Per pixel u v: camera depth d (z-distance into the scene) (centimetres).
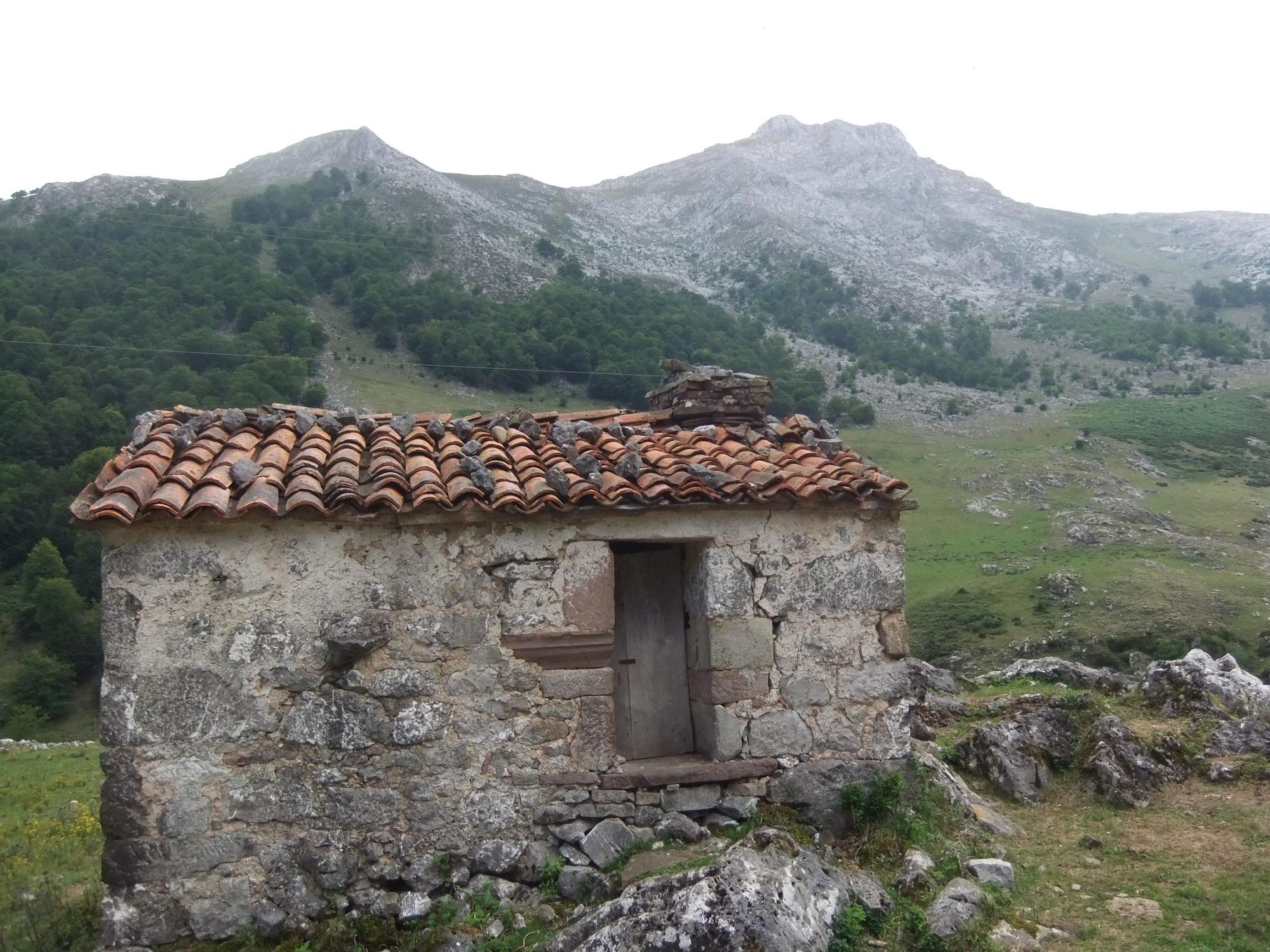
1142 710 1030
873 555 689
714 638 653
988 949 536
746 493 650
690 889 512
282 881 569
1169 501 5866
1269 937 569
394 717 593
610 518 638
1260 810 779
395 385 6175
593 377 6488
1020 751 873
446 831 596
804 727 665
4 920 698
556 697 621
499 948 552
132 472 578
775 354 8412
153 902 552
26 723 3064
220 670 570
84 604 3603
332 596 589
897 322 12512
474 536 615
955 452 7100
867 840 645
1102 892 641
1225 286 14112
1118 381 9950
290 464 640
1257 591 3762
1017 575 4150
